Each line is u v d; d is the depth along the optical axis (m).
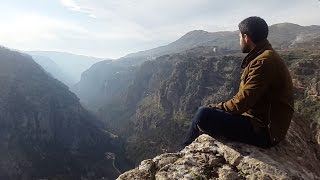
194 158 1.52
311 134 1.95
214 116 1.50
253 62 1.38
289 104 1.40
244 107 1.38
